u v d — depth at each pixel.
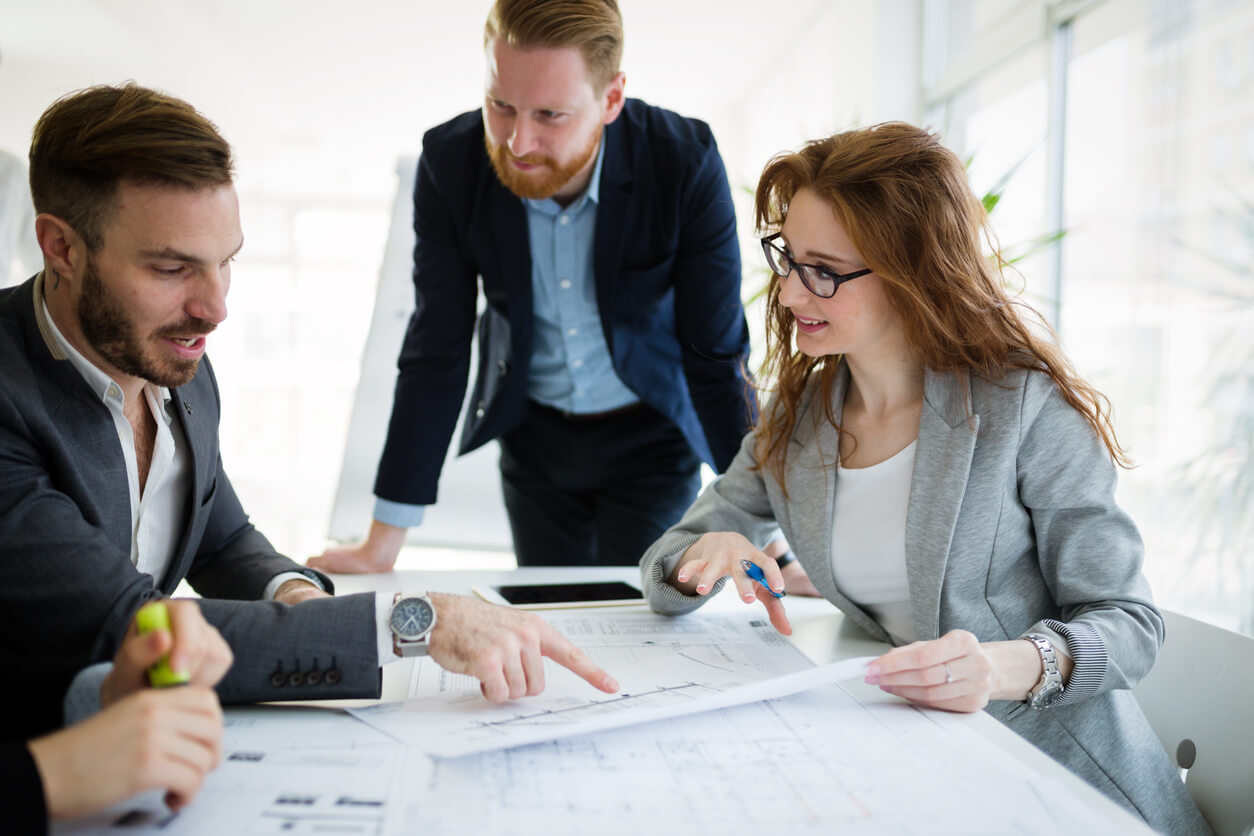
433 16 5.19
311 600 0.89
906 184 1.08
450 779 0.69
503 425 1.84
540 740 0.77
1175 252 2.50
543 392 1.91
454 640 0.85
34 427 0.90
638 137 1.71
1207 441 2.38
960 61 3.69
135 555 1.05
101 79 6.23
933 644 0.88
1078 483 1.07
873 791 0.69
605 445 1.90
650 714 0.80
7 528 0.84
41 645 0.83
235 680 0.83
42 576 0.83
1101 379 2.81
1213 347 2.36
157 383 0.95
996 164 3.45
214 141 0.88
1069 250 3.00
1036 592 1.13
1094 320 2.86
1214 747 1.01
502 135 1.57
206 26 5.36
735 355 1.79
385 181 9.53
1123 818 0.67
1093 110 2.87
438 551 6.11
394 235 2.81
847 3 4.50
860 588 1.22
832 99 4.87
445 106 7.03
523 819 0.63
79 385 0.94
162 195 0.85
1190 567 2.45
